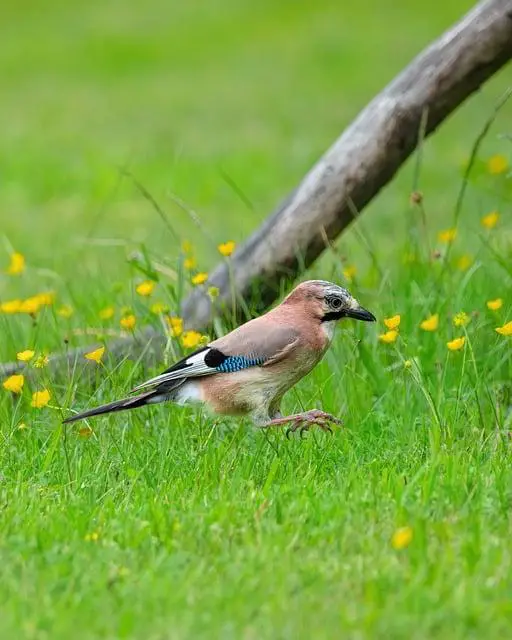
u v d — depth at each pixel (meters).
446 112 12.72
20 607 7.30
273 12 41.88
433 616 7.01
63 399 11.70
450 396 11.23
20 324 13.53
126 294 14.32
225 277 12.91
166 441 10.42
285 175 24.66
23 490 9.38
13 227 21.45
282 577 7.54
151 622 7.10
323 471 9.89
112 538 8.39
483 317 12.05
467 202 20.28
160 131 29.17
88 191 24.03
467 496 8.88
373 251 14.95
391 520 8.45
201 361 10.48
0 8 44.84
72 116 31.30
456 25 12.52
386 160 12.72
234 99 32.12
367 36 37.81
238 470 9.77
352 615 7.10
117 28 41.28
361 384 11.55
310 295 10.64
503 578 7.50
